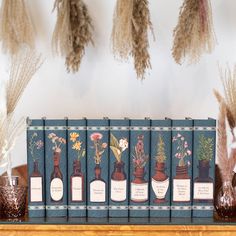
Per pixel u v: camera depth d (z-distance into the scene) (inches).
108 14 48.8
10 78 44.9
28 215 43.0
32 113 49.7
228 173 43.6
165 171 42.3
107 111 50.0
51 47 47.6
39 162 42.2
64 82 49.6
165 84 49.8
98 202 42.6
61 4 44.3
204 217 42.8
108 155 42.2
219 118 43.3
